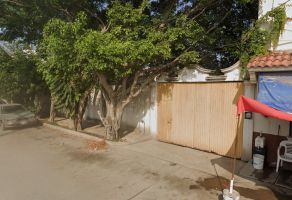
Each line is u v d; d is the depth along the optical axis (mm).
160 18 10383
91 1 10711
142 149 9859
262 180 6840
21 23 12492
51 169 7715
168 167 7891
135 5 10812
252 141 8203
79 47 8180
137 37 9422
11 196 5879
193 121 9914
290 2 7492
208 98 9406
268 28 7918
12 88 18344
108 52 8062
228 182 6758
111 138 11258
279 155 7266
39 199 5746
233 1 10688
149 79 10758
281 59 6762
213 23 11016
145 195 6023
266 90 6711
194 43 9820
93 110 16609
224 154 8984
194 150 9742
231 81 8711
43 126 15148
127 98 11070
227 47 10125
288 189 6363
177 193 6145
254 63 6996
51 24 8750
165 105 10953
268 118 7859
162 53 9023
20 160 8586
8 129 14258
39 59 13359
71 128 13844
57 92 13344
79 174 7309
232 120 8758
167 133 10891
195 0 10328
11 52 17406
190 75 9898
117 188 6387
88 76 10820
